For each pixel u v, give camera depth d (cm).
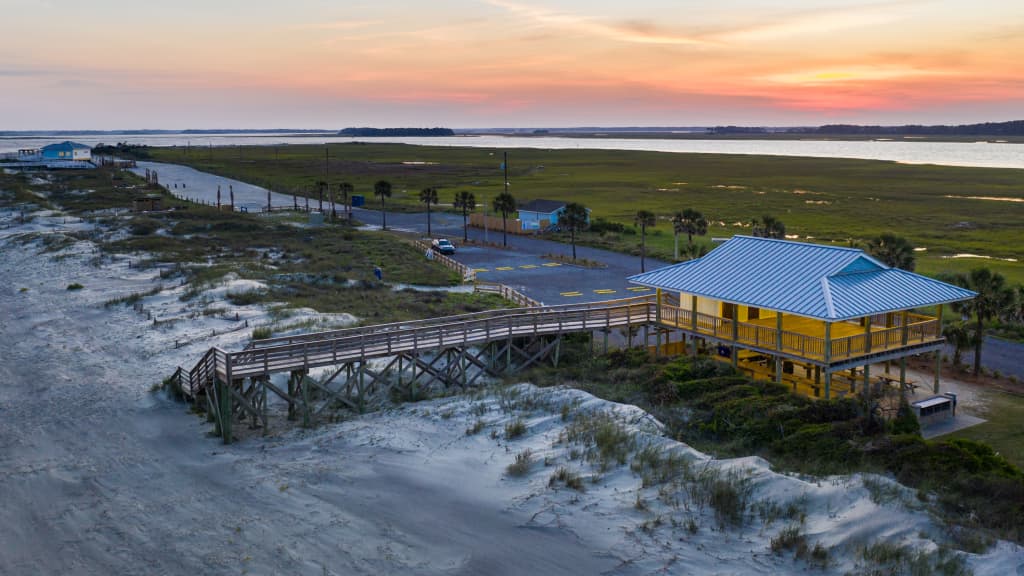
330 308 4609
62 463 2523
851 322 3572
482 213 10406
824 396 2992
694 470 2081
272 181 15262
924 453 2158
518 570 1681
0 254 6912
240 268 5969
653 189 13950
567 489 2028
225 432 2703
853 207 11075
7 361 3769
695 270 3588
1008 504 1864
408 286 5731
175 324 4269
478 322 3431
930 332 3259
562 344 3722
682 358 3241
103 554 1891
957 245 7562
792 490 1916
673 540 1736
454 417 2731
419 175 17312
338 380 3278
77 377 3484
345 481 2244
